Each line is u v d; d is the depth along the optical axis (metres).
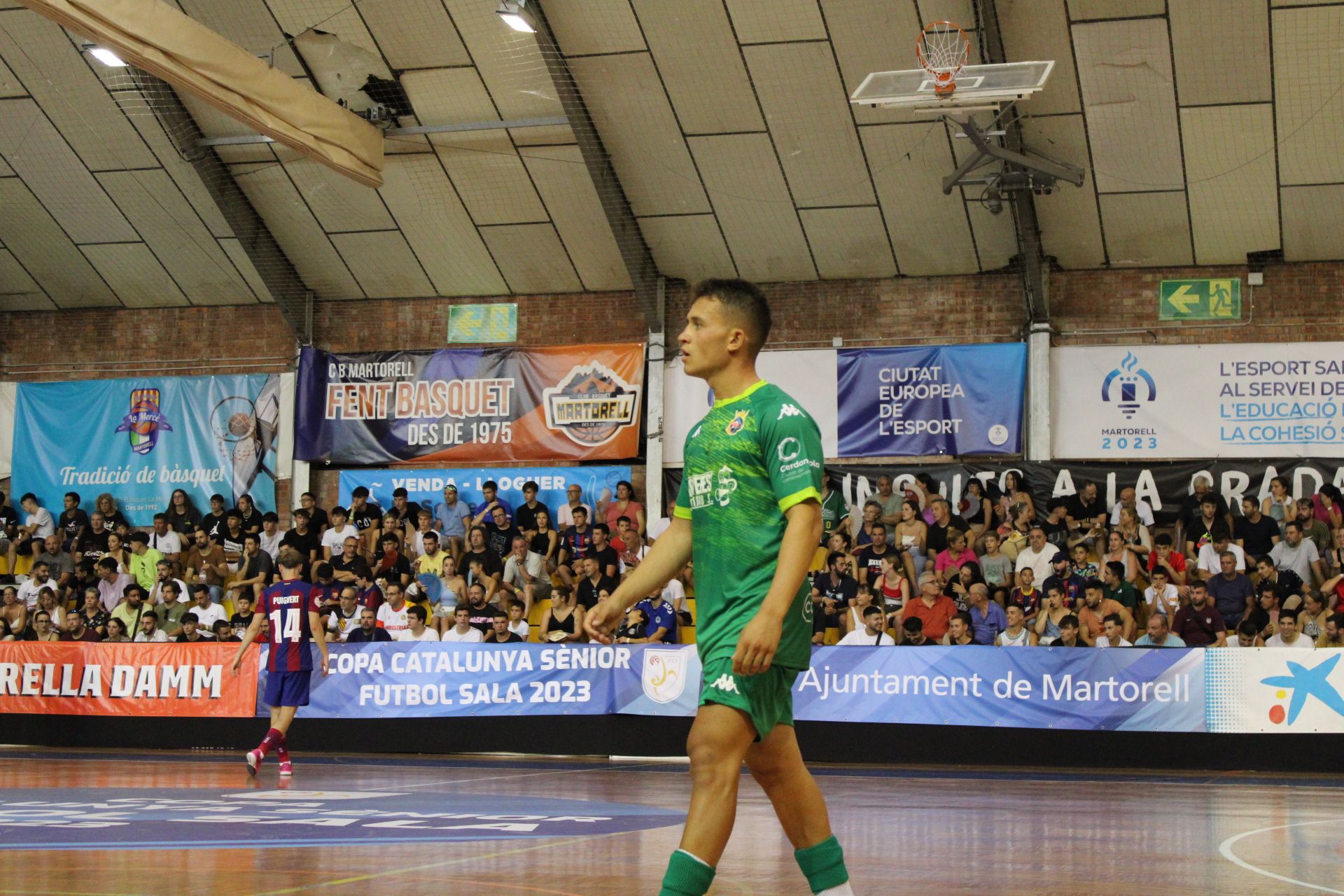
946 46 14.71
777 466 3.21
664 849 5.62
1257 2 14.06
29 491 19.95
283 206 18.34
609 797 8.88
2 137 17.62
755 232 17.66
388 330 19.62
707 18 15.09
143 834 6.11
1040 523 16.58
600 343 18.84
